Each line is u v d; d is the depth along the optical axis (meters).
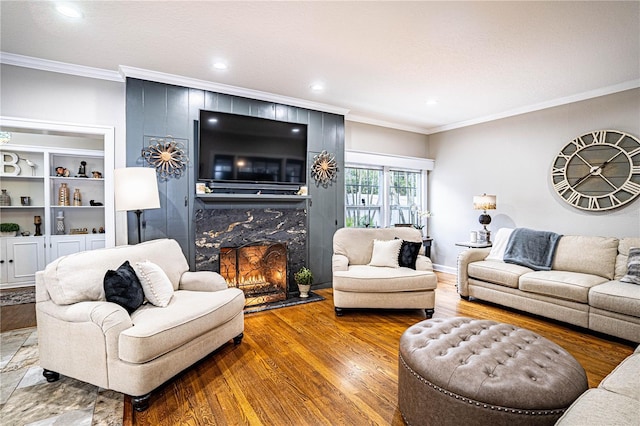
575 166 4.00
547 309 3.24
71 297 2.07
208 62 3.12
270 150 3.95
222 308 2.44
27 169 5.14
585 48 2.81
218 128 3.61
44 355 2.11
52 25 2.46
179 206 3.53
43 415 1.81
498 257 4.18
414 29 2.52
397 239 3.96
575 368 1.54
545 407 1.33
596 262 3.35
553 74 3.38
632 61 3.06
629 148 3.58
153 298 2.30
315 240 4.47
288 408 1.88
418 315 3.50
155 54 2.95
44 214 5.25
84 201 5.58
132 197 2.88
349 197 5.20
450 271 5.57
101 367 1.90
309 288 4.08
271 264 4.09
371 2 2.18
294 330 3.05
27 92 3.01
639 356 1.48
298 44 2.77
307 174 4.40
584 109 3.94
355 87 3.79
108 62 3.11
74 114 3.19
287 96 4.10
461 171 5.39
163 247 2.86
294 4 2.20
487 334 1.87
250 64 3.17
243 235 3.88
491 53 2.92
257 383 2.14
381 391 2.05
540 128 4.36
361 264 3.95
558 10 2.26
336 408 1.88
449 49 2.85
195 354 2.21
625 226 3.63
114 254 2.43
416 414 1.61
